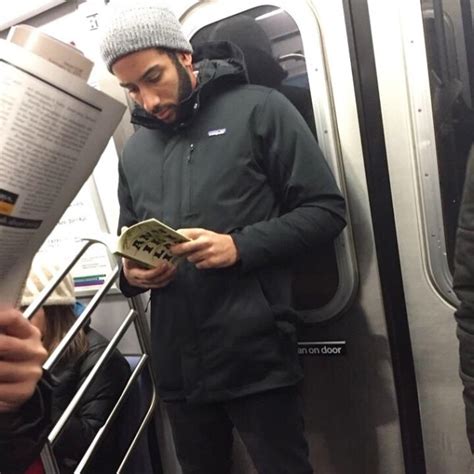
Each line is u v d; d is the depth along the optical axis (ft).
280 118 4.10
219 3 5.07
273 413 4.22
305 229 3.97
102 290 4.67
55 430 4.31
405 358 5.14
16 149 1.62
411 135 4.59
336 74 4.73
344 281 5.12
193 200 4.17
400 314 5.06
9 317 1.92
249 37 5.01
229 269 4.07
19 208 1.72
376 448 5.56
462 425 5.08
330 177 4.19
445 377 5.04
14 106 1.58
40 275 5.26
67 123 1.70
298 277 5.34
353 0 4.53
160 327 4.46
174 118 4.23
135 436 5.84
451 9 4.21
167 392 4.59
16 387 1.94
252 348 4.07
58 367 5.53
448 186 4.57
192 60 4.67
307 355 5.61
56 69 1.61
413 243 4.86
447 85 4.35
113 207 6.20
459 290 3.16
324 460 5.90
